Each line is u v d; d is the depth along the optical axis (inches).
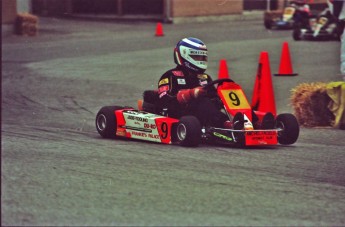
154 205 720.3
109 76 2158.0
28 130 1295.5
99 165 930.7
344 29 1434.5
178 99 1133.1
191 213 693.9
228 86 1122.7
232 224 660.1
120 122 1202.6
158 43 3262.8
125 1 4847.4
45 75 2178.9
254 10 5433.1
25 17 3619.6
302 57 2596.0
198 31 4030.5
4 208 691.4
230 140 1071.6
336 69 2233.0
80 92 1866.4
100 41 3403.1
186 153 1045.2
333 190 822.5
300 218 693.3
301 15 3302.2
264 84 1476.4
